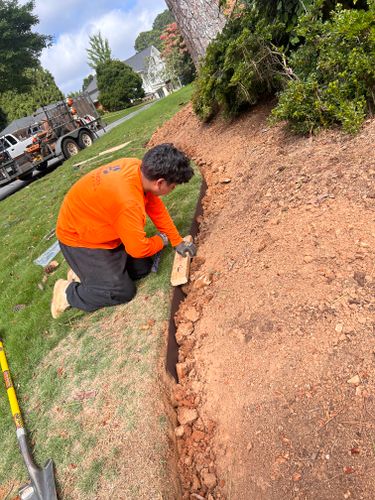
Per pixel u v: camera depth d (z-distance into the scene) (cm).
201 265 326
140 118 1352
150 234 417
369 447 174
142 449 224
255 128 485
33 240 618
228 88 515
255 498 190
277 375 216
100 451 235
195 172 495
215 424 225
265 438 201
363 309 213
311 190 302
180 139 683
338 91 340
